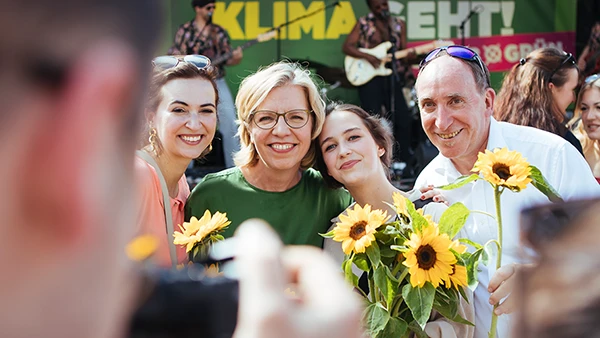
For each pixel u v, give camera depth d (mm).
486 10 8203
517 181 1852
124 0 280
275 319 341
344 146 2387
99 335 299
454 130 2500
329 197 2520
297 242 2443
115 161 291
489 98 2602
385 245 1920
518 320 464
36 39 259
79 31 267
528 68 3193
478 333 2297
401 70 8117
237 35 8133
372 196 2414
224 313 422
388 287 1829
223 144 6992
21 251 265
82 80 270
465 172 2607
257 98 2385
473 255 1909
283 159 2387
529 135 2588
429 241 1793
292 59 8172
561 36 8227
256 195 2461
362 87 8086
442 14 8156
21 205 263
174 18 8047
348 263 1907
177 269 468
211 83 2510
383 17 8055
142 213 2115
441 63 2529
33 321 270
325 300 368
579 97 4016
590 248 437
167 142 2410
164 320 430
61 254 274
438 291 1834
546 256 449
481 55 8258
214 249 472
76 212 274
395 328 1846
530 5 8211
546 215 458
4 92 257
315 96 2395
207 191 2488
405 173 7434
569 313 432
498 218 1910
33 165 264
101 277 292
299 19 8125
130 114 291
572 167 2480
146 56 291
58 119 267
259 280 362
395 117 7914
